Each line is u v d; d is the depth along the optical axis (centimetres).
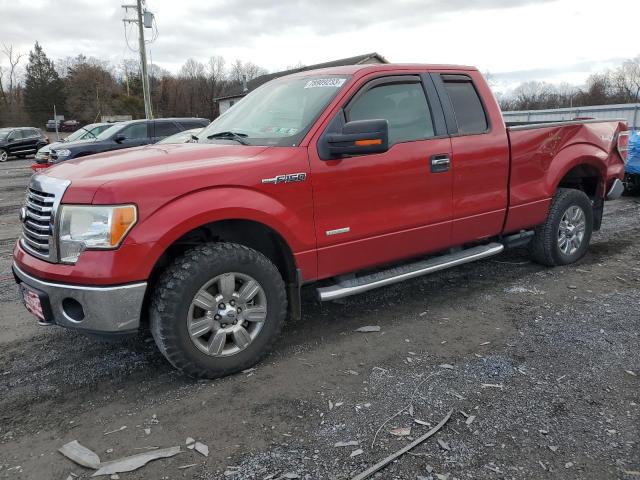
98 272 286
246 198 321
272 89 436
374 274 402
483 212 449
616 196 579
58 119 4088
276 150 346
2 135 2611
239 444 265
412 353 360
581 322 401
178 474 244
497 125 453
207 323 320
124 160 336
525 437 263
